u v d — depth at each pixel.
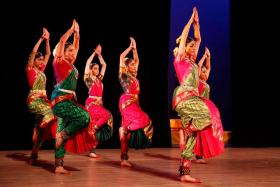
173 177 3.50
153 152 5.87
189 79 3.41
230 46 7.12
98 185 3.07
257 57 7.20
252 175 3.66
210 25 7.06
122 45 6.71
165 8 6.86
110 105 6.68
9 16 5.99
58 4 6.30
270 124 7.25
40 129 4.42
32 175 3.55
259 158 5.10
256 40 7.18
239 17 7.12
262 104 7.23
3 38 5.96
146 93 6.79
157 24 6.85
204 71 4.98
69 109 3.59
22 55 6.07
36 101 4.45
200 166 4.31
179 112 3.40
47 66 6.27
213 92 7.07
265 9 7.15
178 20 6.93
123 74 4.57
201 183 3.21
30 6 6.11
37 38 6.16
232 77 7.14
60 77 3.64
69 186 3.02
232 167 4.23
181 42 3.43
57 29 6.30
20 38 6.05
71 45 3.71
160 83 6.84
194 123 3.30
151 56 6.82
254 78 7.21
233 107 7.16
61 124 3.66
